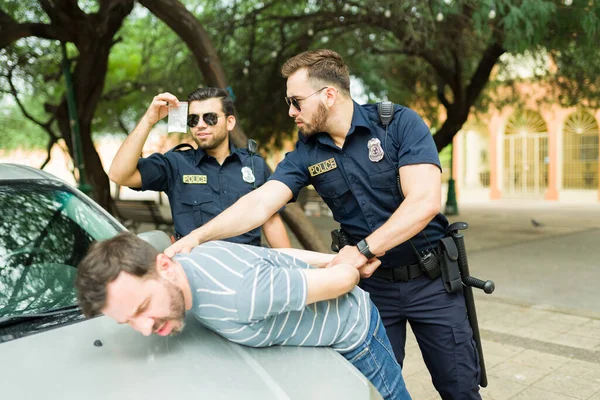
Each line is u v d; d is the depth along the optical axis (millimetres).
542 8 5887
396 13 7043
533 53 8711
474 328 2385
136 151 2551
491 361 3793
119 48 13336
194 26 6074
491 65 9320
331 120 2184
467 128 19516
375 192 2234
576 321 4660
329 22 8641
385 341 1998
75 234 2311
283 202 2303
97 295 1302
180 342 1695
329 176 2299
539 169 19328
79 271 1338
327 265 2012
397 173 2201
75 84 7805
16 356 1563
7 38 6855
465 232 10531
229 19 8875
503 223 12102
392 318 2398
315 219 13562
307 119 2172
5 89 9141
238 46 9609
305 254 2029
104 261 1313
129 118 15406
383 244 1980
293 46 9312
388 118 2186
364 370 1904
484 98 11984
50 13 7016
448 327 2301
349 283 1735
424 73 11023
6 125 15875
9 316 1812
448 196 14547
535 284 6062
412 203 2025
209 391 1457
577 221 12359
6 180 2414
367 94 11086
